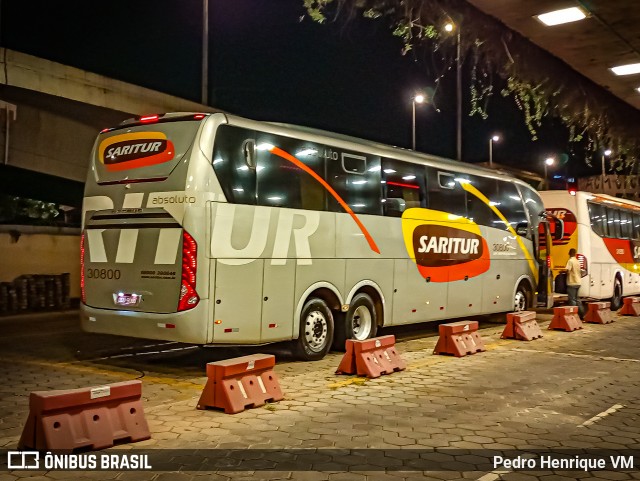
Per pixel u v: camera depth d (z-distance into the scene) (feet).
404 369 32.17
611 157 34.04
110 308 31.04
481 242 47.78
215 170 29.09
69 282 62.28
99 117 65.41
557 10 19.07
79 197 81.05
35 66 56.70
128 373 30.76
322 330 34.96
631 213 78.23
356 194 37.04
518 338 44.47
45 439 17.56
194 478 16.35
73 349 37.93
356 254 36.70
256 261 30.55
